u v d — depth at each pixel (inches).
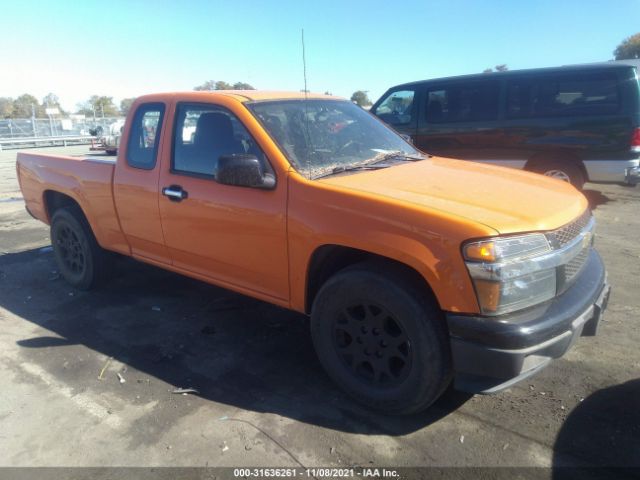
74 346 152.7
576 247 109.2
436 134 343.0
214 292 192.4
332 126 149.3
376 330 113.7
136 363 142.1
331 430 111.5
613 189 382.0
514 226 99.0
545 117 304.8
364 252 116.0
